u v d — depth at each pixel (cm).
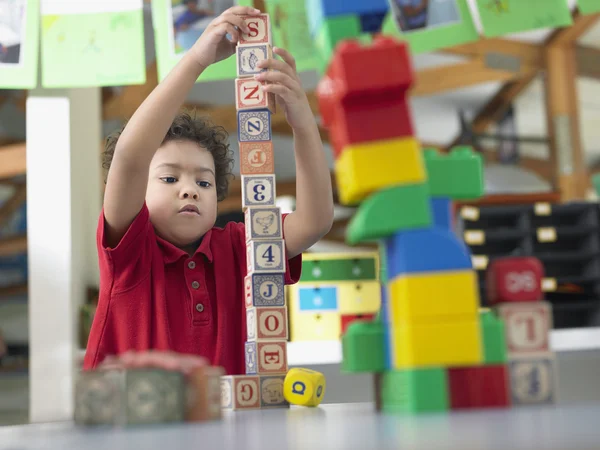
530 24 168
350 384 202
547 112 493
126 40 177
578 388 195
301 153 120
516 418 41
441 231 54
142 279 121
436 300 53
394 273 56
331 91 57
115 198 115
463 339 52
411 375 52
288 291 208
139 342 117
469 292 53
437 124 599
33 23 177
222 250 131
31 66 176
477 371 54
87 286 268
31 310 241
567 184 479
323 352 202
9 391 481
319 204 121
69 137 249
